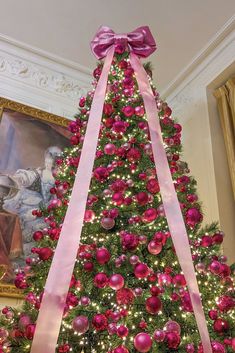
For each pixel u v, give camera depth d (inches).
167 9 106.3
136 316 42.6
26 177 100.1
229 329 44.6
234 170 98.1
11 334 44.7
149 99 62.6
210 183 102.0
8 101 108.0
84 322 39.4
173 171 61.7
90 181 53.1
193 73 122.9
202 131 111.9
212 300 48.5
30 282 53.9
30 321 44.9
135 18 109.1
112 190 51.5
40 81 118.6
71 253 43.4
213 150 105.7
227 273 48.9
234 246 93.8
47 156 105.9
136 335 38.9
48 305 39.8
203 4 104.1
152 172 55.3
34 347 37.1
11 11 107.3
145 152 57.8
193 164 110.7
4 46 116.0
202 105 115.3
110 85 65.7
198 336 42.6
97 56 74.4
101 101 60.8
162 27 111.0
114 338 41.0
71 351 42.3
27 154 103.7
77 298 44.0
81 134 66.8
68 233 44.8
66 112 118.0
